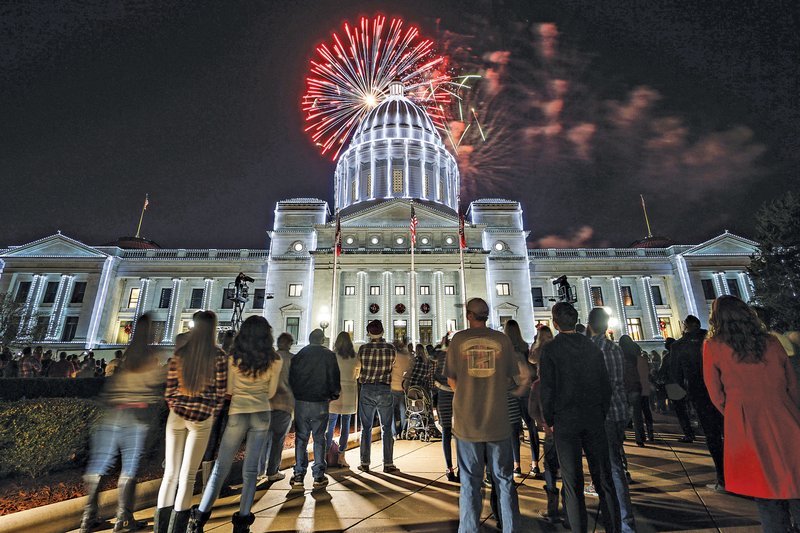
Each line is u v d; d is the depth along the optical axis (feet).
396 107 239.30
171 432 17.26
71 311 155.43
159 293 165.48
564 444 15.37
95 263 161.58
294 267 162.50
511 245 169.37
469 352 16.47
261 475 27.02
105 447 18.88
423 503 21.72
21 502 20.49
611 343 19.85
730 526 17.52
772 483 13.08
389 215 168.86
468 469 15.52
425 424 41.86
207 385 17.19
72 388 43.06
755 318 15.05
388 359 29.09
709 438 22.88
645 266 168.25
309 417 24.95
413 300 135.03
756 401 14.05
